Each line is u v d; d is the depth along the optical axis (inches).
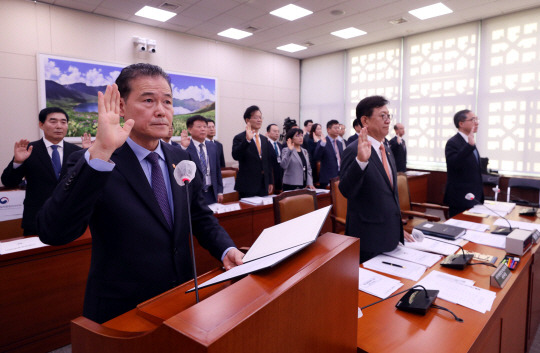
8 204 91.1
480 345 38.5
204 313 17.2
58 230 28.8
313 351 23.4
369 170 65.0
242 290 19.9
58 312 75.5
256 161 150.2
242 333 16.6
